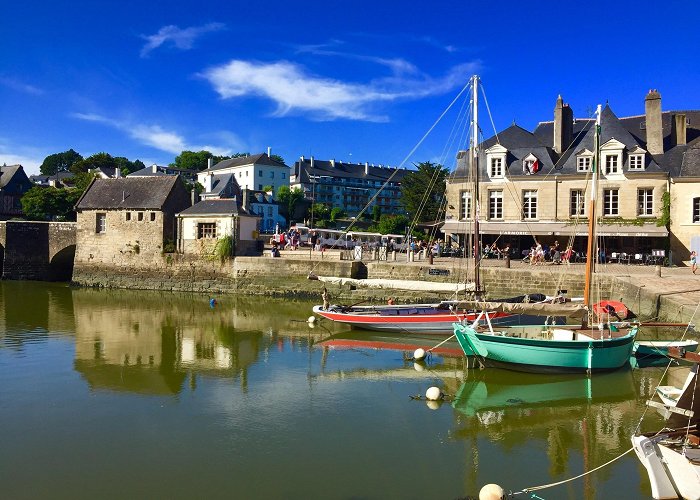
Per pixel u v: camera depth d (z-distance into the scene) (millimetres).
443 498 8961
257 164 100125
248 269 35656
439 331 21656
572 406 13398
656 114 37312
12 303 30281
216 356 18438
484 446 11008
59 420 12352
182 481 9539
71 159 138625
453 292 26156
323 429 11875
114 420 12375
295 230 45094
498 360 16078
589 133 38094
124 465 10148
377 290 31578
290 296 34281
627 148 36250
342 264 33188
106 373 16188
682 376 15812
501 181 38375
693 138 39844
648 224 35125
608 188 36094
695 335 18328
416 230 61688
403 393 14453
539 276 28812
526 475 9742
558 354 15586
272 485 9406
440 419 12516
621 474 9742
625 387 14891
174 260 37875
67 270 43844
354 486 9352
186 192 41156
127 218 39125
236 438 11383
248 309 29219
